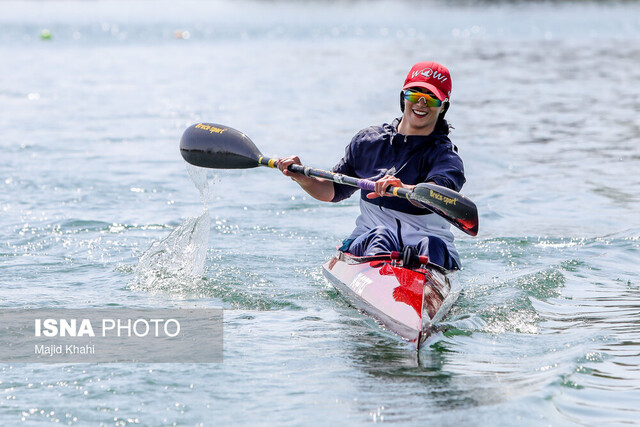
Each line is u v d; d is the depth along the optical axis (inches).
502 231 1071.6
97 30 4990.2
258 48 3892.7
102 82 2647.6
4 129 1790.1
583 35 4667.8
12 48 3769.7
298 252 964.6
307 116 2041.1
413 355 634.2
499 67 3139.8
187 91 2465.6
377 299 715.4
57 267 887.7
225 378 585.3
